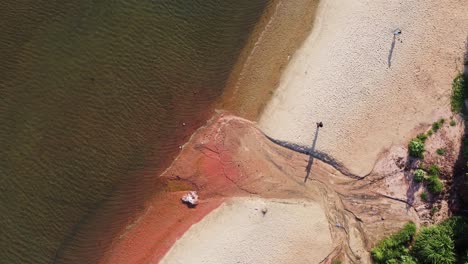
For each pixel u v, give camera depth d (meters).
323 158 23.06
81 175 23.06
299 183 23.05
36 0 23.30
